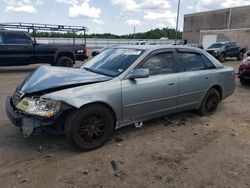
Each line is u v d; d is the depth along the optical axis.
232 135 4.66
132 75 4.18
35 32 13.31
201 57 5.45
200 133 4.71
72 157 3.72
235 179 3.26
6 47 11.65
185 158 3.76
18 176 3.24
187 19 58.75
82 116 3.74
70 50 13.42
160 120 5.31
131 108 4.25
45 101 3.54
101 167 3.47
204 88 5.38
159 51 4.66
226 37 48.47
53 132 3.75
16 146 4.03
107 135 4.07
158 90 4.52
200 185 3.12
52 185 3.07
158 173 3.35
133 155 3.82
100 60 4.87
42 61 12.75
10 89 8.31
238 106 6.60
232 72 6.06
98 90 3.84
